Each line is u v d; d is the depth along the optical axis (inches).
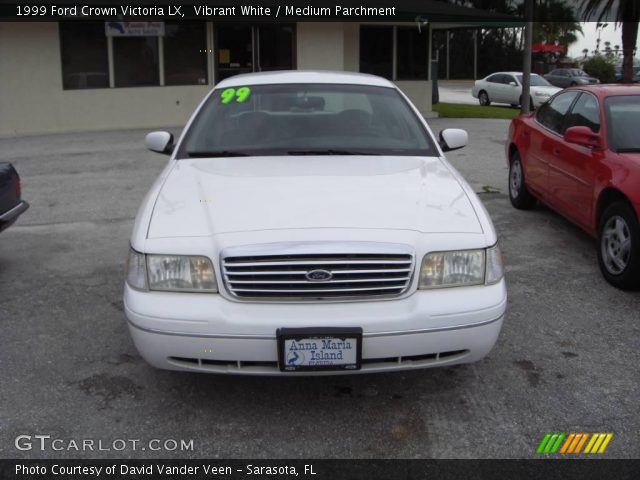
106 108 614.5
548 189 253.9
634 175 190.2
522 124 289.3
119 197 327.9
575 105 247.1
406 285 123.8
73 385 143.6
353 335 119.5
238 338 120.3
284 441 124.0
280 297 122.1
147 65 621.3
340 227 126.3
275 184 146.8
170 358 124.9
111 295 196.7
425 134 183.5
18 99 588.1
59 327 173.8
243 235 124.6
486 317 126.0
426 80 740.0
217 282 123.5
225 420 130.9
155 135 191.5
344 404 136.3
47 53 589.3
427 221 131.0
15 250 242.5
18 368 151.1
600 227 207.0
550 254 232.2
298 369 120.9
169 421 130.5
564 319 177.6
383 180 150.3
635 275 190.1
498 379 146.3
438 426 128.5
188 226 129.6
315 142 175.5
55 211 301.7
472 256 127.6
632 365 152.6
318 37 652.7
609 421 129.9
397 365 125.1
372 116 185.9
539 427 128.0
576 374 148.3
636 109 220.4
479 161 425.1
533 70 1813.5
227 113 186.5
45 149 496.4
